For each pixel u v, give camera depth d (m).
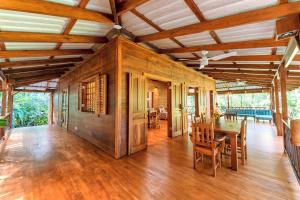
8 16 2.25
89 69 5.03
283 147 4.15
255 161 3.24
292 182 2.41
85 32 3.48
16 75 6.16
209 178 2.56
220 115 5.48
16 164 3.18
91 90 5.30
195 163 2.94
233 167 2.85
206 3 2.28
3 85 5.89
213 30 2.83
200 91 7.53
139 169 2.92
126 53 3.76
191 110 12.12
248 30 2.88
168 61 5.29
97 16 2.66
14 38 2.58
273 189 2.22
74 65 6.36
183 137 5.48
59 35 3.05
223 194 2.12
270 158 3.40
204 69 6.82
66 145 4.61
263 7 2.22
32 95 13.09
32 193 2.17
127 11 2.71
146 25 3.33
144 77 4.25
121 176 2.65
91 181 2.49
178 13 2.73
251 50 3.87
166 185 2.37
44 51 3.65
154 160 3.37
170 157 3.54
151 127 7.29
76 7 2.40
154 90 10.52
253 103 13.12
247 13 2.31
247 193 2.14
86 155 3.72
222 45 3.45
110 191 2.22
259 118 8.84
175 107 5.63
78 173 2.77
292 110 9.70
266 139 5.07
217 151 2.84
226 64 5.52
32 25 2.62
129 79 3.75
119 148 3.53
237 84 11.26
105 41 3.92
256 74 6.61
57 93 9.50
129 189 2.26
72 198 2.06
